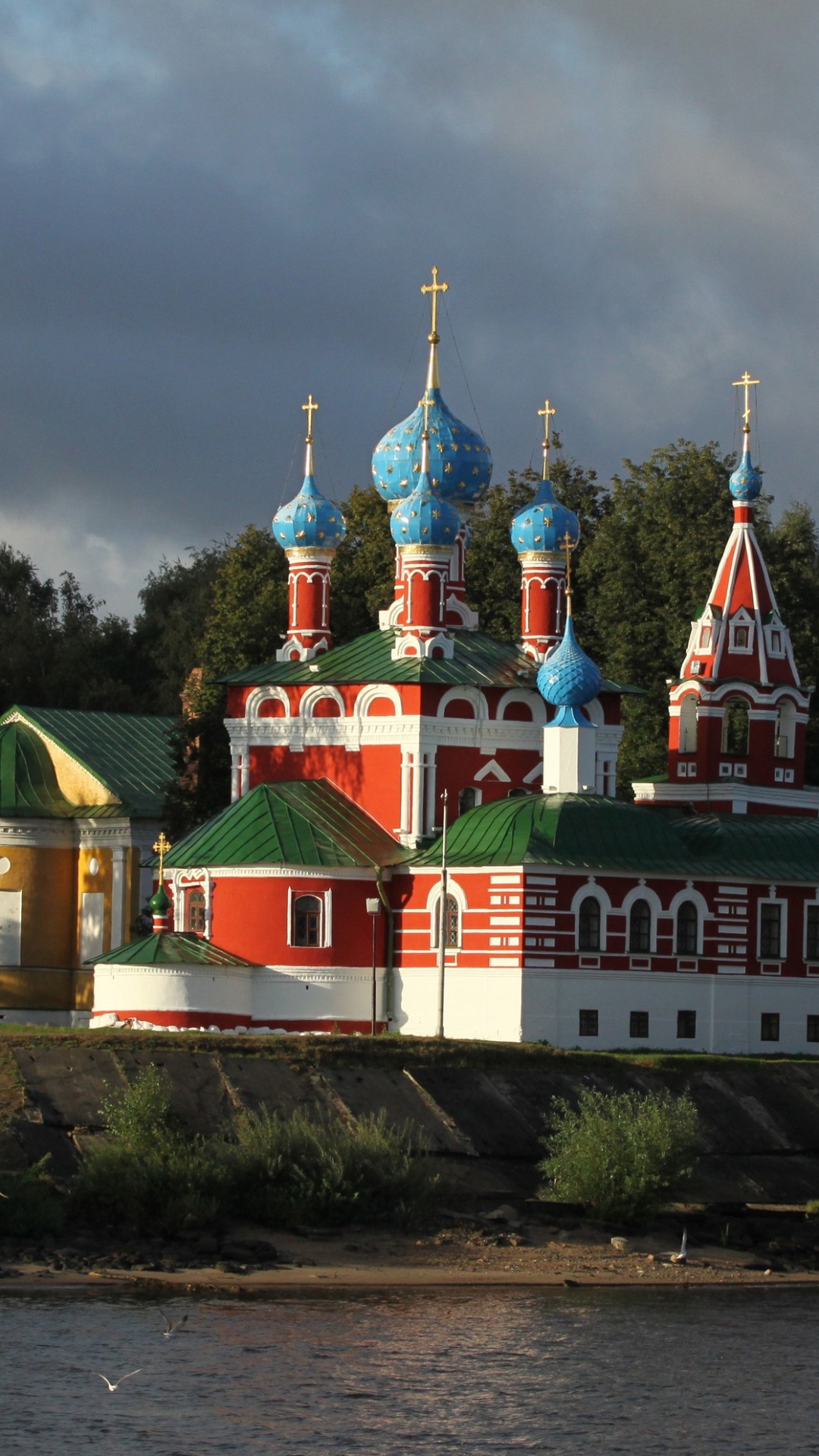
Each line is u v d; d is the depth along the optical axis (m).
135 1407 56.94
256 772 110.50
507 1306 69.38
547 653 113.94
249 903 100.44
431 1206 79.00
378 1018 101.81
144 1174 74.38
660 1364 63.22
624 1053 97.12
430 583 108.75
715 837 105.06
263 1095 83.50
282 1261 72.81
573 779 103.94
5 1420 55.53
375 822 106.06
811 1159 91.25
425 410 116.75
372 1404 58.22
